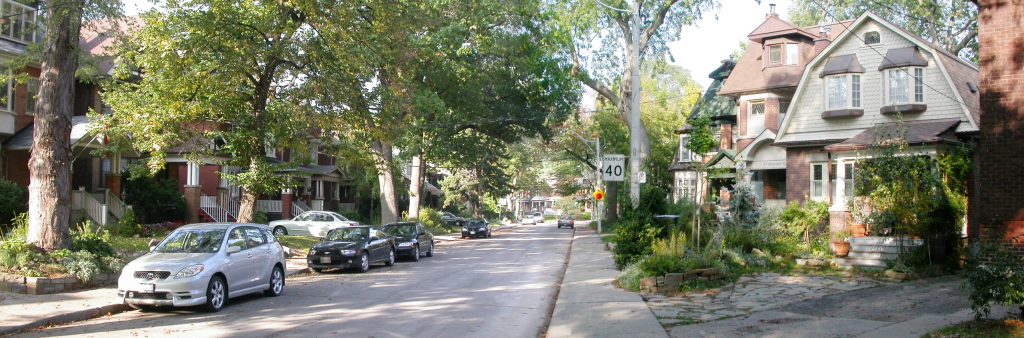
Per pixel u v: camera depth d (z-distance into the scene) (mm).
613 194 51938
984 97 14195
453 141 40812
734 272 16828
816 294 13617
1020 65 13836
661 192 20047
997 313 10609
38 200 15414
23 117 27312
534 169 96000
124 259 16578
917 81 24078
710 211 20641
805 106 27094
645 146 40438
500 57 37125
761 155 31953
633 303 13102
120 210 28875
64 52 15734
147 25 18812
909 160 17359
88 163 29766
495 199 82125
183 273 12242
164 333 10469
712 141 19438
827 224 24312
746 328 10305
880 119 24969
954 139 21922
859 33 25812
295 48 20109
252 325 11195
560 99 40156
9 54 25062
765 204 30516
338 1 19859
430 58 30797
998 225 13789
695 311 12008
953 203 18141
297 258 25047
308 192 48312
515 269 21797
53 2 15281
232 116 20234
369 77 21953
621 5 34750
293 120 21500
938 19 37594
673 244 16156
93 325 11242
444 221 59562
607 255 25578
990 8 14258
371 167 23703
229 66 18781
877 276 16094
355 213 52406
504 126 41562
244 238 14383
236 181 20719
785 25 32969
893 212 16938
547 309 13328
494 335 10555
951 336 9031
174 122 19188
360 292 15836
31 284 13711
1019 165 13680
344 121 21797
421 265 23859
